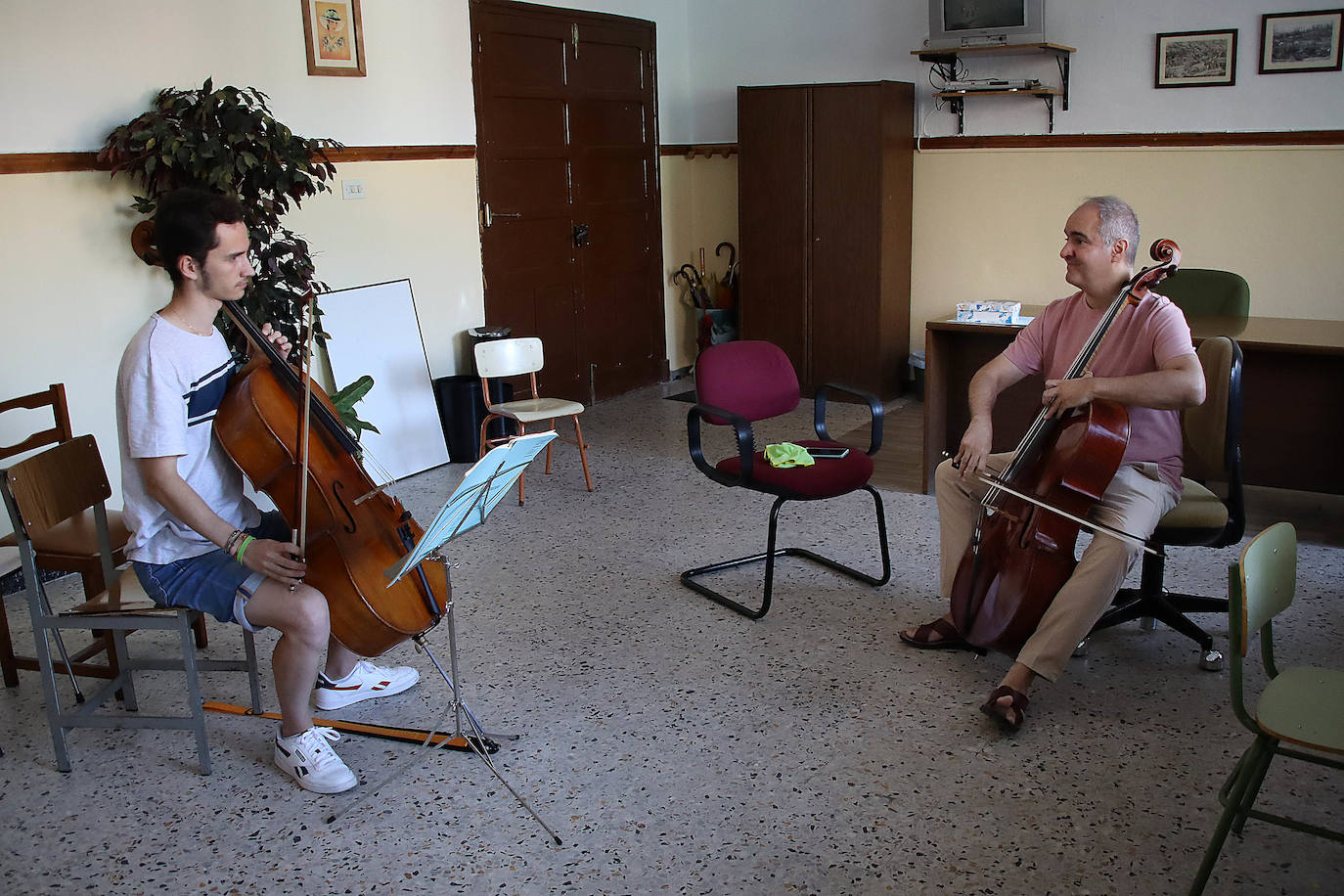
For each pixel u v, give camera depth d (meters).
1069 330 2.88
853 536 3.89
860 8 6.11
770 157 6.09
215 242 2.22
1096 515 2.63
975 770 2.42
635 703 2.76
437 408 5.07
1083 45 5.53
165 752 2.60
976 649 2.97
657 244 6.58
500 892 2.07
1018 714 2.54
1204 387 2.55
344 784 2.41
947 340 4.33
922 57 5.80
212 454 2.38
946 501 2.96
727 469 3.28
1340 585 3.31
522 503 4.41
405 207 4.93
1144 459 2.74
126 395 2.24
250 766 2.54
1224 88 5.24
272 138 3.82
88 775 2.51
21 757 2.59
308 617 2.28
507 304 5.56
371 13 4.68
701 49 6.65
